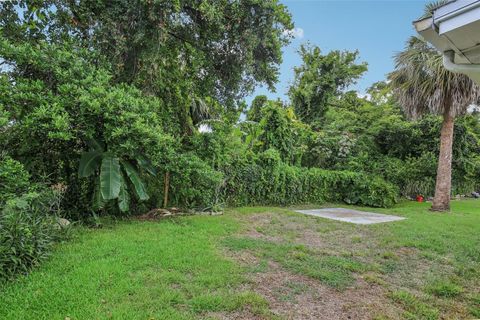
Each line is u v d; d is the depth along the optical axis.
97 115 5.09
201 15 6.39
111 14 5.65
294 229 5.97
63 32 6.06
